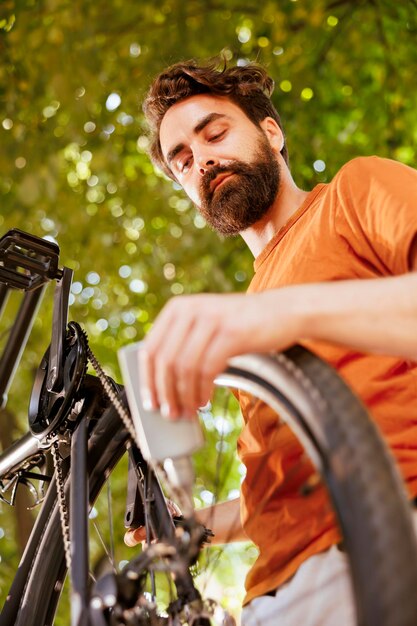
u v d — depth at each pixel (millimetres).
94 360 1148
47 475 1317
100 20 4293
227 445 4152
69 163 4844
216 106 1465
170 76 1513
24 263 1268
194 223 4797
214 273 4508
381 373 1048
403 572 641
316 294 758
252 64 1594
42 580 1133
